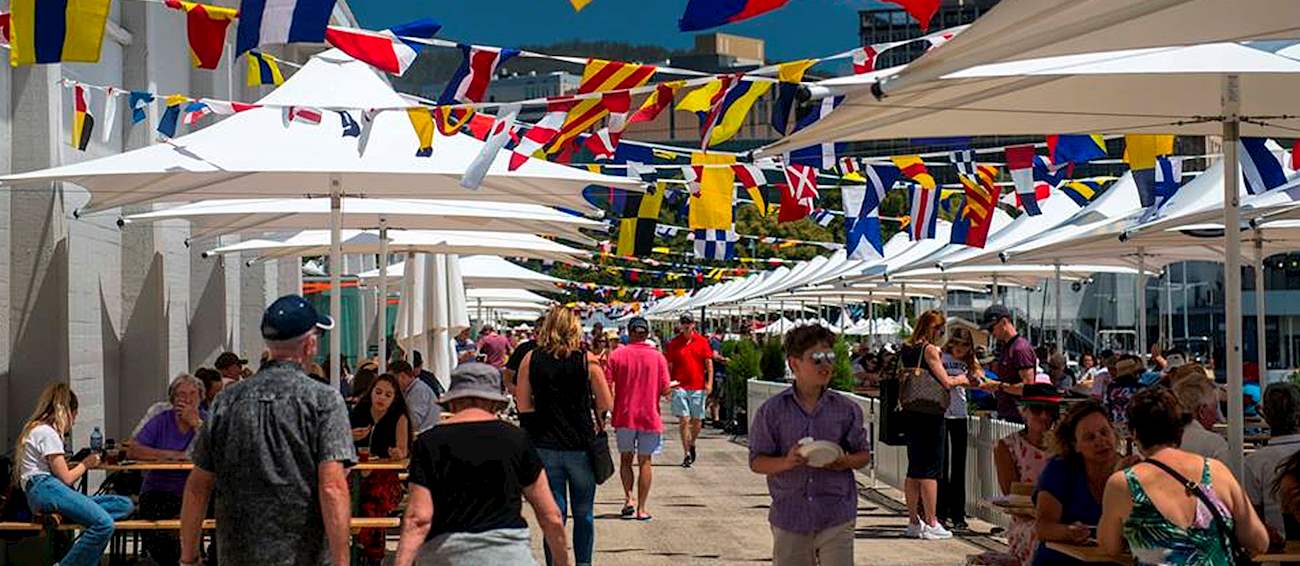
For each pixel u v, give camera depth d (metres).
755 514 15.55
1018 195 13.41
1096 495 7.84
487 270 28.22
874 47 9.29
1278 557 7.70
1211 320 43.12
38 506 10.43
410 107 10.09
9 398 15.42
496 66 9.62
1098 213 15.73
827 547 8.21
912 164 14.36
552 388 10.96
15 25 8.13
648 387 15.12
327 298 30.36
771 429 8.27
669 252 36.38
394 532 14.66
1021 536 9.54
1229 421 8.74
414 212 14.37
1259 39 6.77
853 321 56.84
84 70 17.53
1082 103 8.96
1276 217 13.21
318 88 12.20
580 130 9.89
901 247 26.50
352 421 14.09
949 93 8.23
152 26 19.78
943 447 13.79
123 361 19.69
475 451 6.73
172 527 10.57
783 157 14.35
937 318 13.66
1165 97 8.88
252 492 6.47
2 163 15.02
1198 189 13.31
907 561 12.14
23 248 15.55
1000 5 5.92
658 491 17.95
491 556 6.67
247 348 25.48
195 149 11.43
